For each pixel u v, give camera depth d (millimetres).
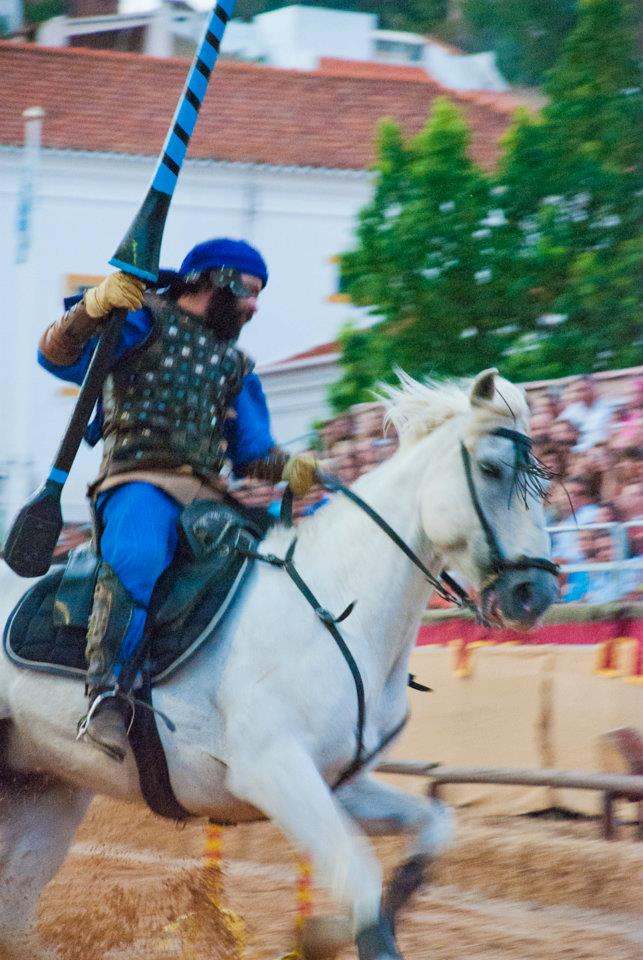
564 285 21344
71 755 6746
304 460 6734
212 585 6434
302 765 5984
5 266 34562
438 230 21344
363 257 21875
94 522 6660
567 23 43688
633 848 10695
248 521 6781
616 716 12117
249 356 6844
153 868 11172
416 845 6352
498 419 6215
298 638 6207
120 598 6352
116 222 34594
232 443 6938
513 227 21734
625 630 12188
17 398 28984
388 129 22266
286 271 35656
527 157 21844
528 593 6070
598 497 12898
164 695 6391
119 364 6551
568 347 20797
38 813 7328
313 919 6410
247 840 12383
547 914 9633
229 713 6219
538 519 6160
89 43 49812
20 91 36219
